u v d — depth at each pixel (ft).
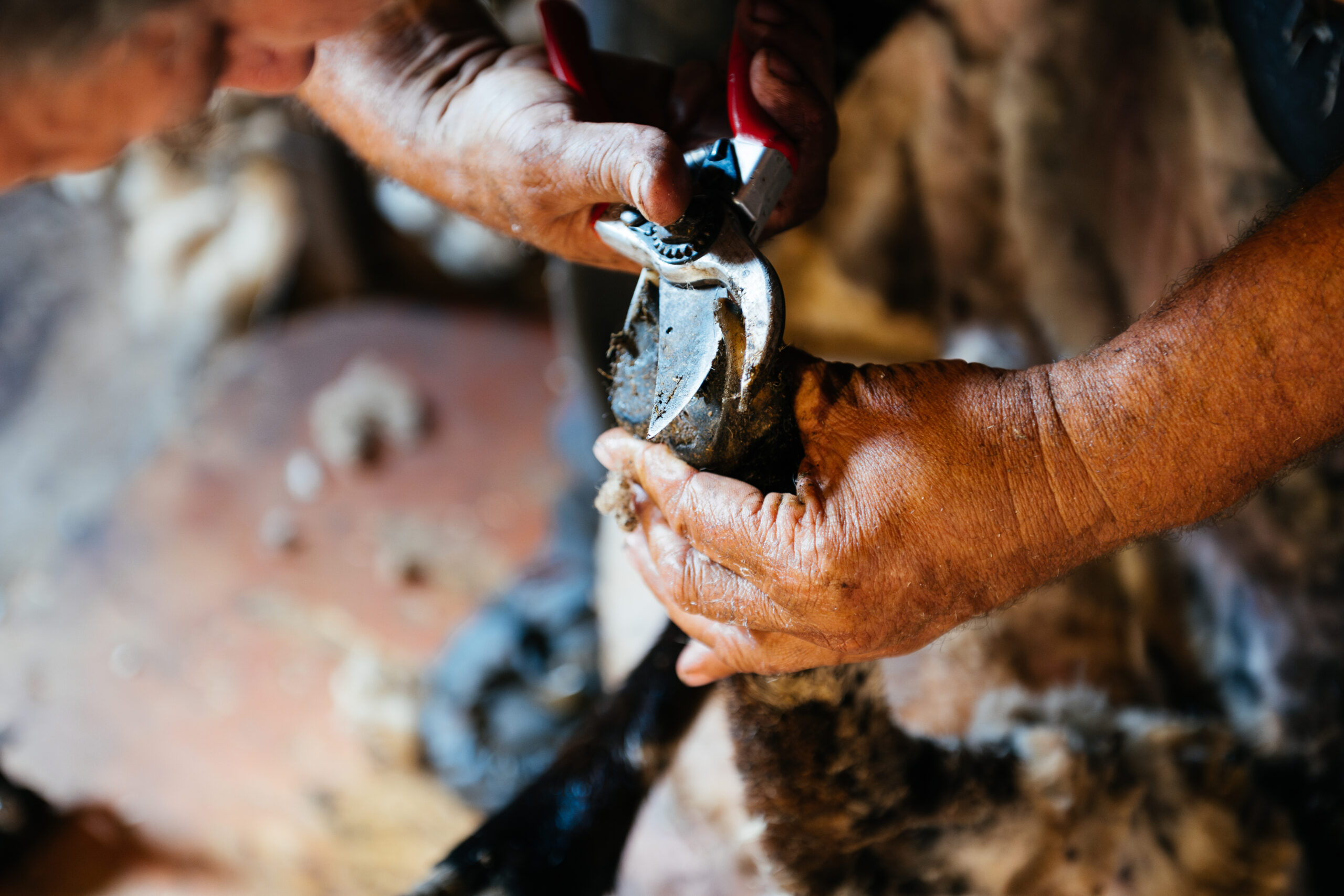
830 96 4.03
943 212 6.36
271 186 13.69
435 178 4.36
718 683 4.87
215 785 9.02
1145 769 5.31
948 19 5.87
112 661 10.08
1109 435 3.28
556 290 8.15
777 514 3.36
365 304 14.12
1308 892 5.38
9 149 2.71
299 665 10.01
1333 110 4.46
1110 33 5.60
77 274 15.14
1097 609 5.80
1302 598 5.58
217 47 2.77
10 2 2.43
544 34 4.23
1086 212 6.01
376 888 8.27
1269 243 3.24
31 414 13.79
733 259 3.32
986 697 5.63
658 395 3.47
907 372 3.51
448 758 8.95
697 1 5.91
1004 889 4.96
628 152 3.40
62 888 8.20
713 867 5.48
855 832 4.68
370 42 4.41
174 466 11.97
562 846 5.44
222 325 13.65
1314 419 3.22
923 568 3.34
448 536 11.21
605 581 7.31
